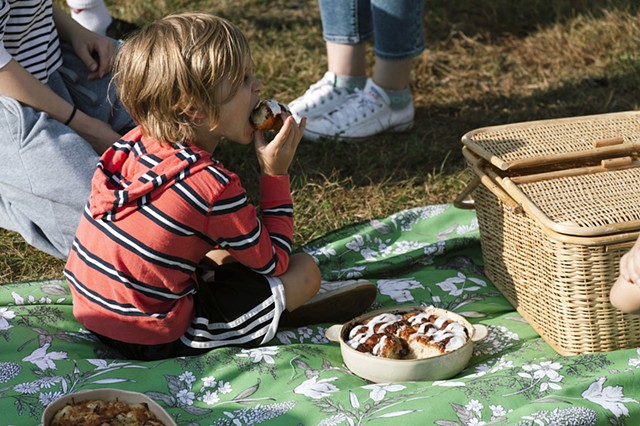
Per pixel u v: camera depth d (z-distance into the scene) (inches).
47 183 103.1
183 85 82.4
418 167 139.9
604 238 83.2
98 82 116.9
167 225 83.5
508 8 194.2
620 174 94.0
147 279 85.1
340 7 145.9
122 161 87.8
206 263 100.3
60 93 114.0
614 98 161.2
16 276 113.3
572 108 159.2
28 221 108.6
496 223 101.1
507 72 174.2
